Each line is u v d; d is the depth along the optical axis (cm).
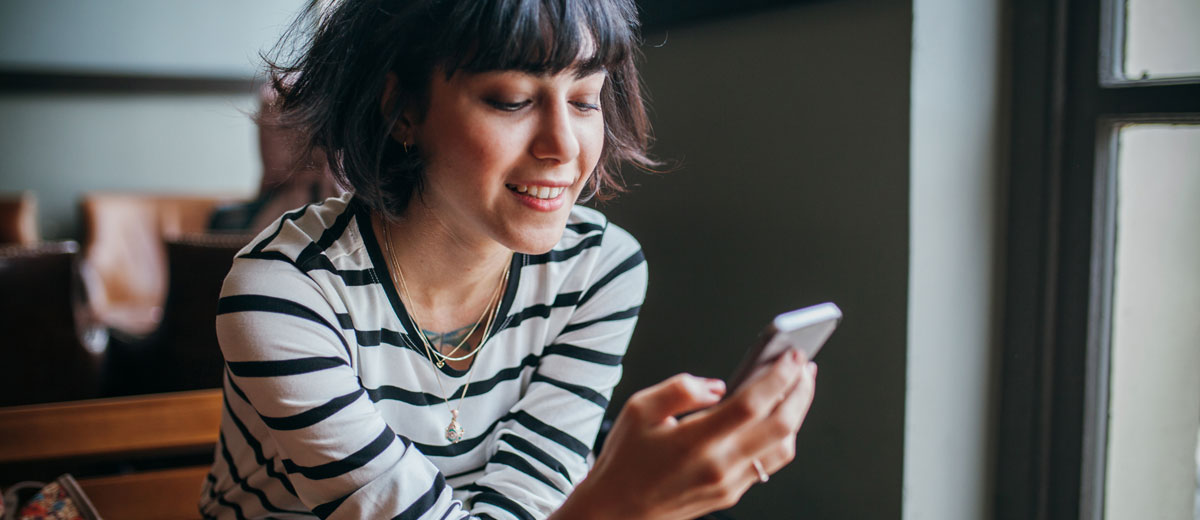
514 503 97
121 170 543
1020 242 116
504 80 78
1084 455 114
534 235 84
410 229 93
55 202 536
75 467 158
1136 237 116
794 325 63
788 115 124
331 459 87
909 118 107
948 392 116
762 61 128
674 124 145
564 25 76
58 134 531
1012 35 115
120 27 530
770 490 138
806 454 130
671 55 144
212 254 206
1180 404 126
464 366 101
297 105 93
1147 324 120
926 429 114
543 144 80
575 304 107
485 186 81
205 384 210
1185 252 120
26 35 517
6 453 138
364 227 94
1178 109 99
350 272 91
